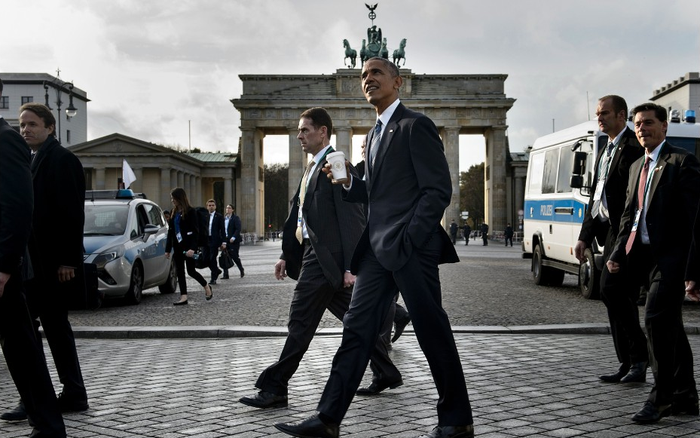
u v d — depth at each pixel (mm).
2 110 138125
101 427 8062
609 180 10422
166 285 25750
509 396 9336
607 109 10766
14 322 7109
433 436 6945
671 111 23359
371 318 7020
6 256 6879
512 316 17688
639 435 7598
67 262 8820
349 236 9008
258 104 108688
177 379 10703
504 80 109875
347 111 109375
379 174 7203
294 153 110000
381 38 113438
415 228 6809
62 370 8812
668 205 8547
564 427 7875
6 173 7000
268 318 17734
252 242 106000
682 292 8367
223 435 7676
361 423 8102
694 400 8555
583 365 11500
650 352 8336
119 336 15539
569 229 24078
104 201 23844
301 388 9961
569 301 21281
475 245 86625
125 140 110250
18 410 8469
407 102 108500
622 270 9656
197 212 21531
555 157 26297
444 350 6934
